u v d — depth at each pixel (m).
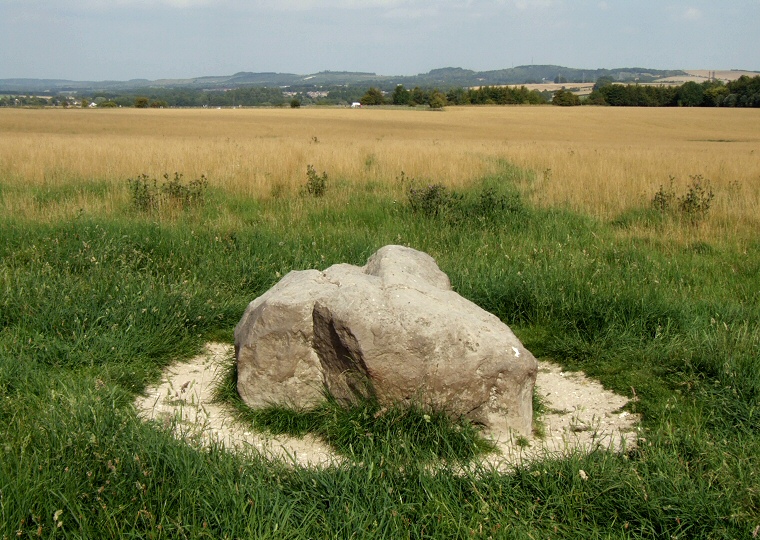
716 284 7.48
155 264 7.54
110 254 7.67
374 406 4.20
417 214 10.62
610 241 9.28
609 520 3.32
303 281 4.71
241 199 11.92
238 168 14.48
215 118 66.69
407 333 4.15
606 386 5.19
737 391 4.62
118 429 3.79
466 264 7.68
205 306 6.26
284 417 4.34
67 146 19.41
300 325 4.43
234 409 4.65
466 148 23.55
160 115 70.88
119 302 5.89
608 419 4.66
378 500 3.32
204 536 3.05
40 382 4.61
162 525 3.09
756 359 4.95
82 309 5.73
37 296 5.96
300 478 3.51
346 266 5.28
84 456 3.48
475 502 3.37
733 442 4.03
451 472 3.60
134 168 14.89
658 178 14.50
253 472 3.54
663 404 4.70
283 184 13.21
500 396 4.21
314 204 11.44
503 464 3.93
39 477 3.29
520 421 4.25
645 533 3.26
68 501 3.15
